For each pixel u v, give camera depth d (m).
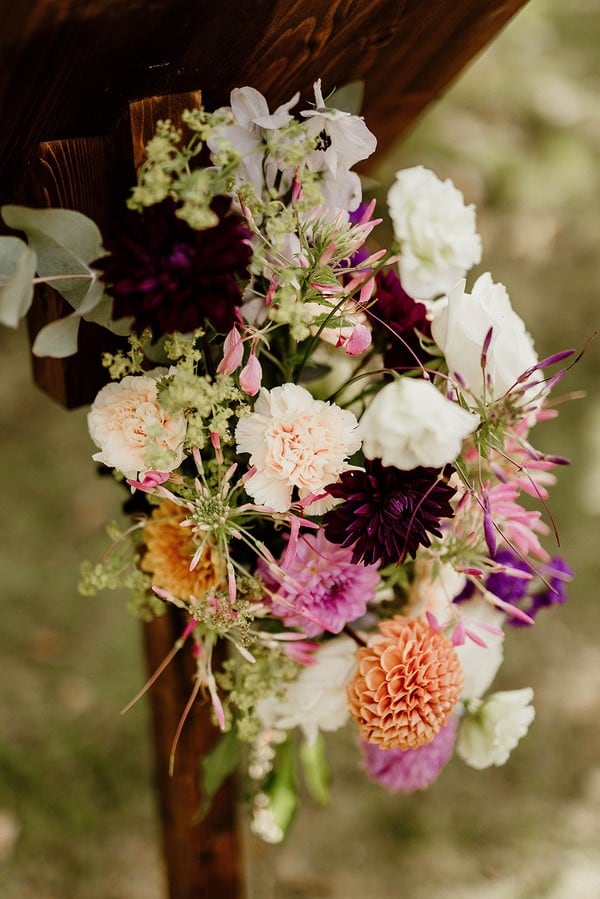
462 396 0.82
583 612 2.51
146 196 0.71
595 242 3.48
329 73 0.88
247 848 1.89
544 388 0.84
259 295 0.83
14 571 2.62
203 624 0.94
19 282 0.72
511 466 0.93
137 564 1.03
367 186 1.00
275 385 0.92
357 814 2.09
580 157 3.68
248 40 0.77
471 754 1.01
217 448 0.80
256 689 0.94
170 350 0.78
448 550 0.91
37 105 0.74
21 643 2.44
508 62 3.94
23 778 2.15
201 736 1.17
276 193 0.77
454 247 0.79
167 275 0.70
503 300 0.87
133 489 0.93
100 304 0.79
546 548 2.62
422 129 3.50
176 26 0.72
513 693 1.01
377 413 0.74
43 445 3.00
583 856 2.02
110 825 2.07
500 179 3.58
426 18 0.87
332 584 0.88
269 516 0.86
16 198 0.87
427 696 0.89
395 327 0.86
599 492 2.77
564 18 4.27
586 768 2.19
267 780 1.18
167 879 1.37
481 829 2.07
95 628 2.49
